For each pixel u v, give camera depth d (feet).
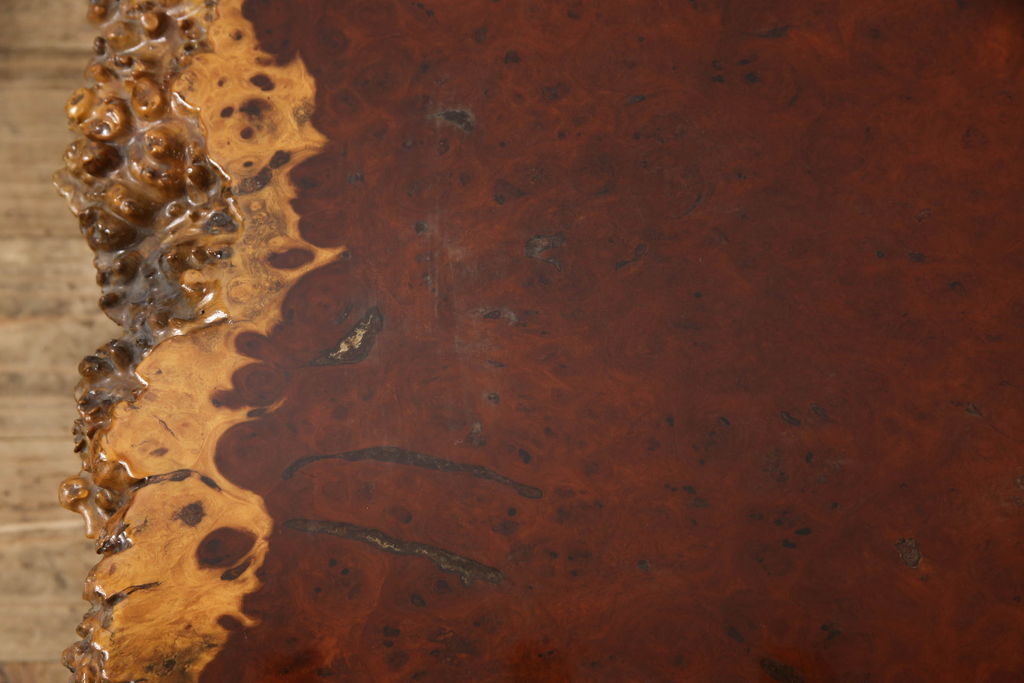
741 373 3.54
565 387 3.55
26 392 4.10
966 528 3.49
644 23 3.64
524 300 3.58
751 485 3.51
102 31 3.64
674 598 3.49
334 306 3.57
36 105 4.07
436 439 3.54
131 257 3.62
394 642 3.48
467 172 3.61
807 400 3.53
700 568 3.50
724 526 3.51
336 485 3.52
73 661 3.51
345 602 3.49
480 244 3.59
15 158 4.07
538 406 3.55
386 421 3.54
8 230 4.08
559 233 3.59
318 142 3.60
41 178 4.08
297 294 3.58
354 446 3.53
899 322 3.54
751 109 3.61
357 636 3.48
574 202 3.60
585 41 3.63
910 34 3.62
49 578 4.14
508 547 3.51
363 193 3.60
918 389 3.53
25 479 4.11
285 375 3.55
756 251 3.58
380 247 3.59
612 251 3.59
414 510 3.52
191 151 3.59
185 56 3.61
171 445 3.52
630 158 3.60
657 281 3.58
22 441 4.10
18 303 4.09
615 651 3.49
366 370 3.56
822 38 3.63
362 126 3.61
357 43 3.62
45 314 4.09
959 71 3.61
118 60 3.61
